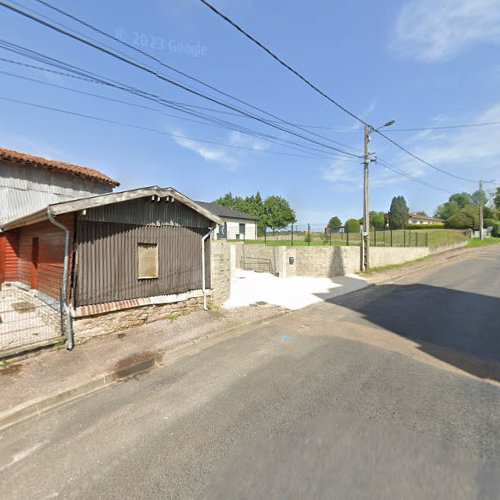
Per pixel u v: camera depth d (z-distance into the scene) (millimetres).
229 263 9195
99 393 4031
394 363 4715
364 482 2363
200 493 2320
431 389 3869
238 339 6090
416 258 22406
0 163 9367
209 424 3234
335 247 14617
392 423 3135
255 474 2490
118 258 6254
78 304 5625
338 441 2873
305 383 4102
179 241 7492
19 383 4109
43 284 6965
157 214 6992
